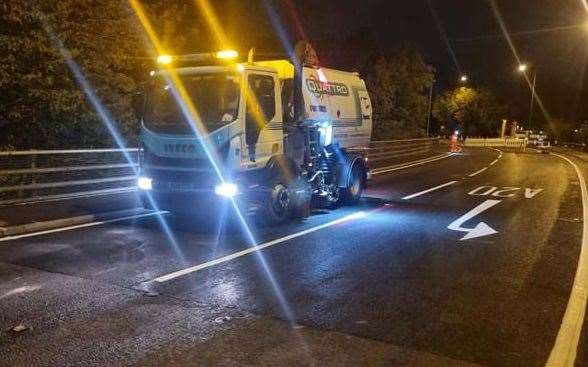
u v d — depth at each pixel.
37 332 4.93
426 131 49.25
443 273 7.13
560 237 9.57
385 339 4.89
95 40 15.23
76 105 14.38
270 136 9.76
